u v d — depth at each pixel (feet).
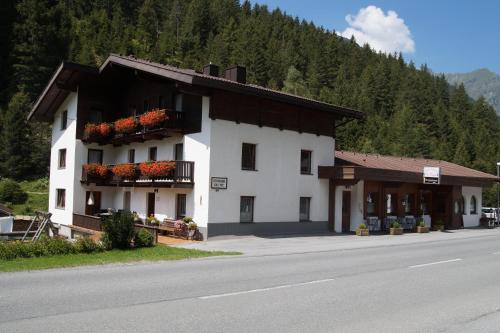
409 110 343.46
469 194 116.37
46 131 186.50
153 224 80.48
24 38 221.05
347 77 411.95
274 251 57.72
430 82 431.02
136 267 42.78
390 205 97.40
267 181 78.23
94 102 99.35
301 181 83.35
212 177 71.15
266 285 33.99
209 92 71.36
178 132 77.20
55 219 104.68
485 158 290.76
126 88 99.25
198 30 401.29
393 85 408.05
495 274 41.91
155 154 87.51
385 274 40.47
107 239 54.34
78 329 21.56
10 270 39.50
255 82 333.42
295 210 82.12
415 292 32.68
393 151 275.39
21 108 176.14
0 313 24.52
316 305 27.81
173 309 25.90
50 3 263.29
